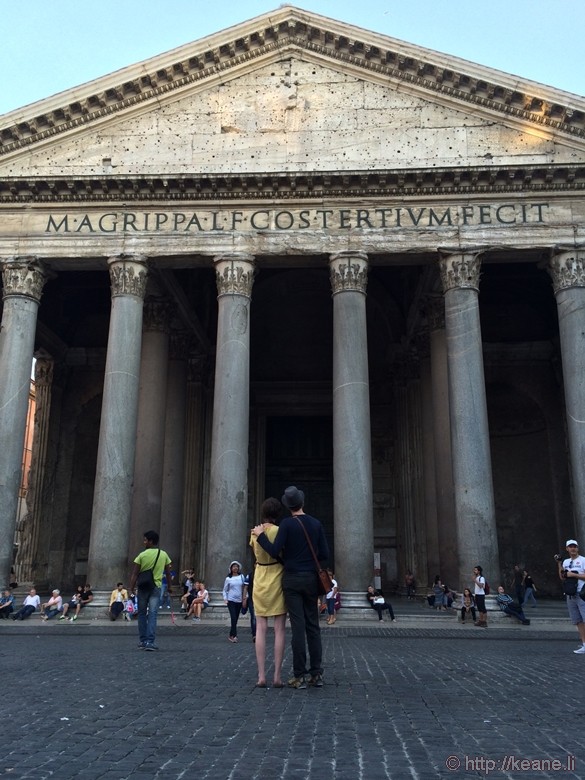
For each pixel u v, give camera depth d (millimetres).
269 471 34781
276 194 22328
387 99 23266
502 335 33031
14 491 20891
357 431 20391
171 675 8758
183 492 29641
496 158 22500
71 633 15680
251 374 34906
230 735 5523
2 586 20188
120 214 22594
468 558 19516
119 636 14953
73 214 22703
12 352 21656
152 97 23625
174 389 28531
